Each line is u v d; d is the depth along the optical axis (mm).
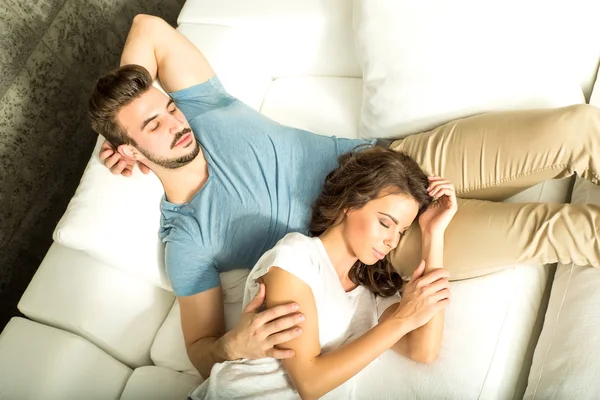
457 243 1074
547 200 1165
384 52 1241
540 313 1071
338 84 1484
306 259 980
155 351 1168
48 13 1530
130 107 1109
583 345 896
